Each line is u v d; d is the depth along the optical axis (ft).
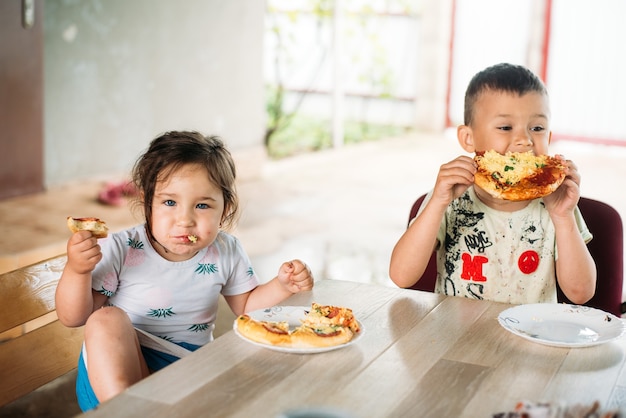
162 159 6.75
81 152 18.90
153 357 6.84
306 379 4.95
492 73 7.57
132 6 19.35
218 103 22.07
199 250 7.20
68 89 18.40
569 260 7.12
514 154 6.82
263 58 23.25
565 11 29.07
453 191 7.11
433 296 6.71
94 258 6.23
